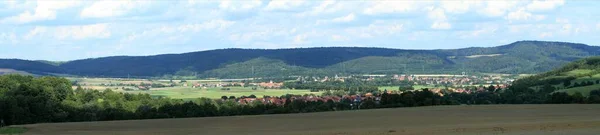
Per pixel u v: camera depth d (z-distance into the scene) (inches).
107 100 4847.4
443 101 4404.5
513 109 3149.6
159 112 4224.9
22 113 3799.2
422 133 1777.8
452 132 1776.6
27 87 4217.5
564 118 2353.6
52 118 4055.1
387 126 2247.8
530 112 2883.9
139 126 2800.2
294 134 1982.0
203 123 2886.3
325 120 2805.1
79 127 2802.7
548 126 1870.1
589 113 2674.7
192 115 4156.0
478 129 1865.2
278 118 3046.3
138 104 4803.2
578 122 2014.0
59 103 4266.7
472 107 3412.9
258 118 3097.9
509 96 5123.0
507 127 1910.7
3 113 3722.9
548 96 4707.2
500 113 2893.7
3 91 4362.7
